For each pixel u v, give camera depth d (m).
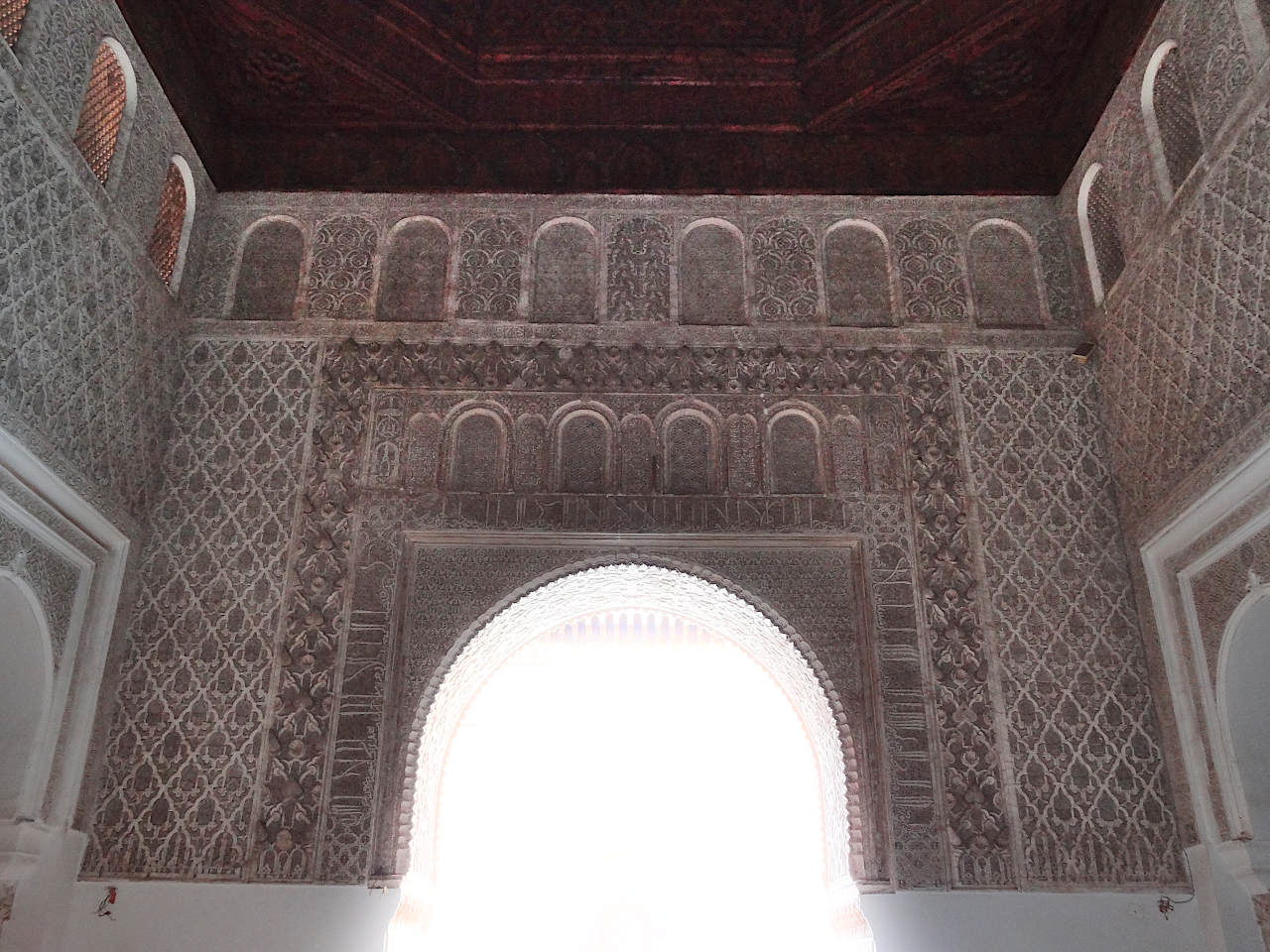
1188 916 3.68
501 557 4.24
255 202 4.86
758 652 4.57
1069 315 4.65
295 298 4.68
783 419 4.51
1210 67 3.64
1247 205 3.42
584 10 5.11
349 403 4.47
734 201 4.93
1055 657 4.06
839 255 4.83
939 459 4.39
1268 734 3.55
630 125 5.10
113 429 3.94
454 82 5.09
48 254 3.48
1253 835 3.49
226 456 4.35
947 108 5.01
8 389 3.25
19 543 3.42
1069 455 4.39
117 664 3.95
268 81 4.86
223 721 3.92
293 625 4.07
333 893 3.69
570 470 4.40
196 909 3.64
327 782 3.85
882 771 3.92
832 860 4.14
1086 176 4.62
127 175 4.03
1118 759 3.91
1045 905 3.71
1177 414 3.85
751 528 4.29
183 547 4.18
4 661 3.56
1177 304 3.85
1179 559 3.89
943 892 3.73
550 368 4.57
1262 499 3.38
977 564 4.21
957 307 4.69
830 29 5.05
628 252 4.83
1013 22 4.55
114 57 4.02
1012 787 3.88
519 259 4.80
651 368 4.58
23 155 3.32
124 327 4.03
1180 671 3.85
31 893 3.50
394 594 4.15
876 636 4.11
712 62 5.15
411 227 4.86
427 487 4.34
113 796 3.79
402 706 4.00
